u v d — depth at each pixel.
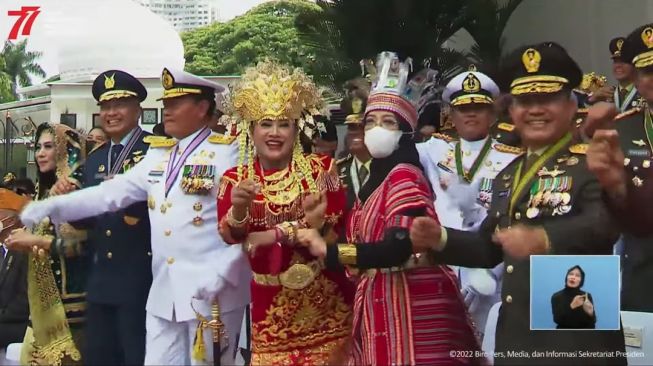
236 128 3.19
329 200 2.88
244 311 3.43
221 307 3.21
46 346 3.71
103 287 3.50
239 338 3.44
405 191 2.52
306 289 2.87
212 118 3.44
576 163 2.34
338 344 2.91
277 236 2.78
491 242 2.47
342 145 3.34
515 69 2.45
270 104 2.90
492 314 2.79
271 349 2.90
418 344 2.55
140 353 3.45
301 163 2.92
